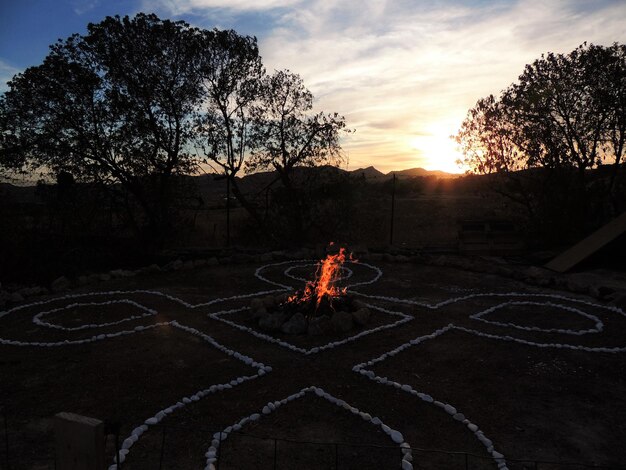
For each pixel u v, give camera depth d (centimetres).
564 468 560
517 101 2014
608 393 754
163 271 1661
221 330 1061
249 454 589
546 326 1082
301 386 782
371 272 1648
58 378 813
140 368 855
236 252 1984
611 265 1606
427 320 1122
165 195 2058
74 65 1889
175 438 627
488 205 3659
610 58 1911
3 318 1148
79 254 1830
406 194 4988
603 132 1978
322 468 564
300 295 1233
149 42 2003
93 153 1958
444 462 576
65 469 367
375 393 757
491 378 810
